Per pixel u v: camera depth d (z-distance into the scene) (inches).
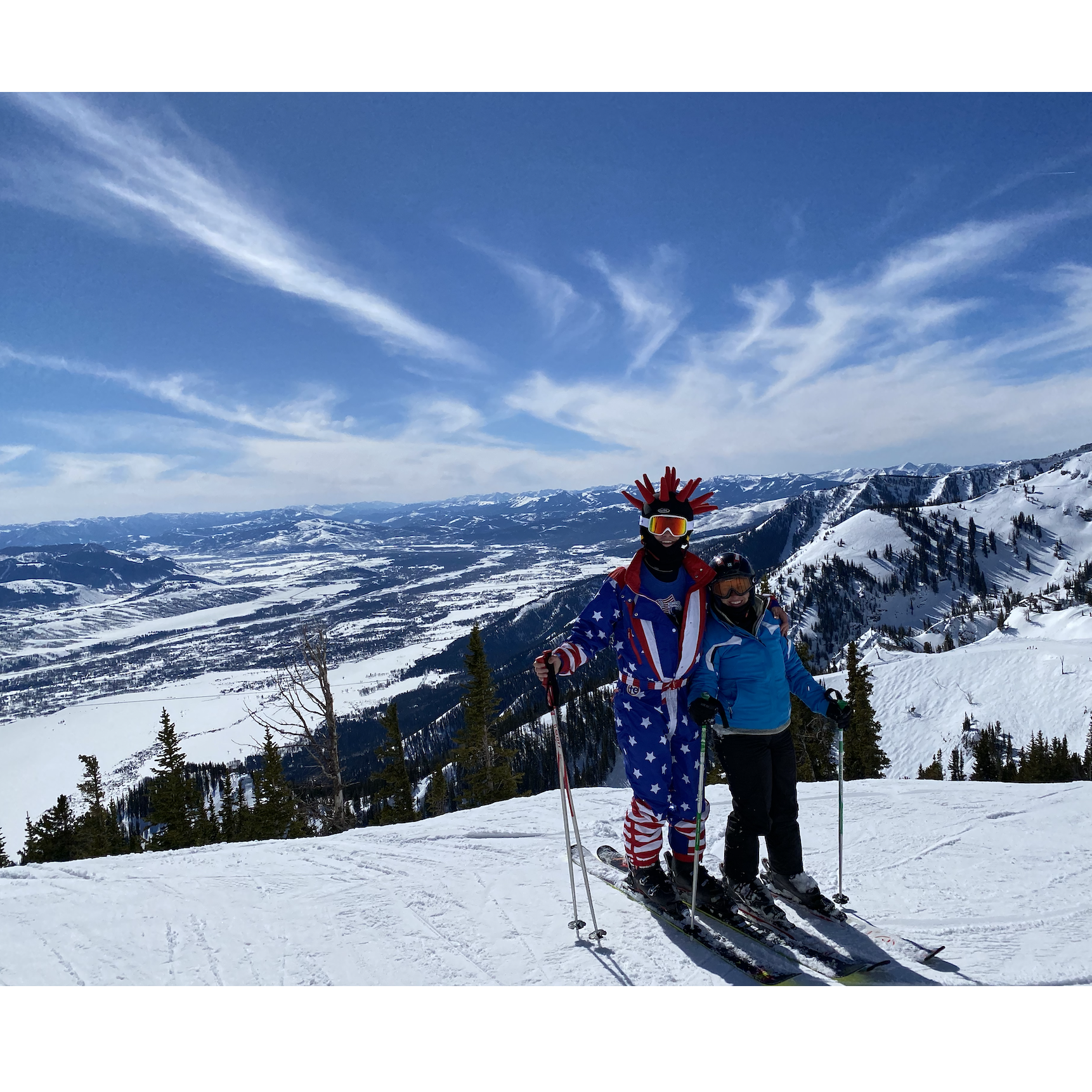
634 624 130.4
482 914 134.3
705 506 131.2
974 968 109.4
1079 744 3713.1
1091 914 124.2
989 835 163.8
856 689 2202.3
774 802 130.2
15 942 129.6
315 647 666.8
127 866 169.9
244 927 133.0
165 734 1449.3
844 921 125.3
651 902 131.2
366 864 164.2
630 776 133.3
